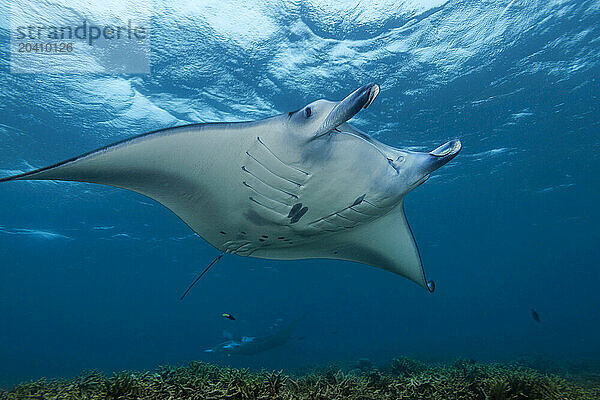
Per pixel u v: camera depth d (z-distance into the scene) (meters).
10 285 44.00
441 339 52.28
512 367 7.31
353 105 1.93
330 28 8.09
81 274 37.41
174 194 2.94
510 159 15.22
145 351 63.84
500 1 7.70
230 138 2.55
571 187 19.17
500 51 9.07
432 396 3.99
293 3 7.47
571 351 25.75
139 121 11.18
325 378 4.91
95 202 17.45
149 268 34.31
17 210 18.41
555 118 12.19
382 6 7.66
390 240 3.70
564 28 8.44
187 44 8.24
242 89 9.75
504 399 4.02
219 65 8.91
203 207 3.03
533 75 9.96
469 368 6.81
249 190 2.78
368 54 8.88
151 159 2.59
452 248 33.75
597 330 67.12
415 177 2.64
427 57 9.12
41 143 12.16
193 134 2.52
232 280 38.22
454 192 18.48
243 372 4.43
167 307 64.44
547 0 7.73
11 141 12.06
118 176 2.63
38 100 10.10
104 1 7.16
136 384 3.62
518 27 8.40
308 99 10.20
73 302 58.56
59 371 28.09
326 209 2.78
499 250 37.56
